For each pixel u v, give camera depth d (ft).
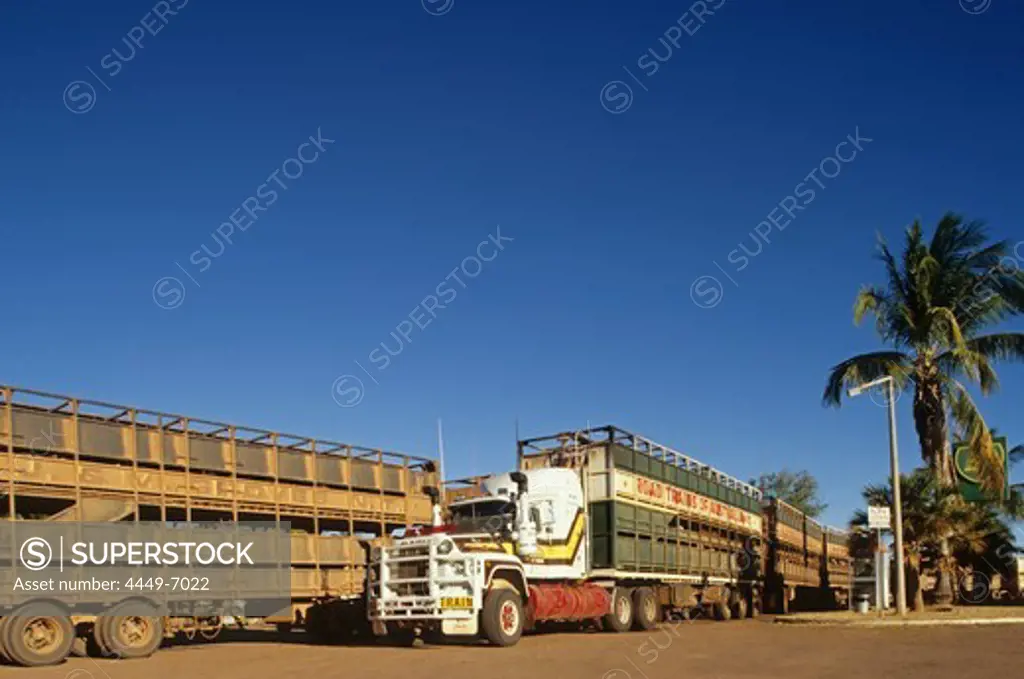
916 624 84.43
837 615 96.58
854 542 126.21
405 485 84.64
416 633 69.82
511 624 65.26
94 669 52.24
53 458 58.59
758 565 123.75
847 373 106.73
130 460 62.69
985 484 104.68
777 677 45.70
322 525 81.76
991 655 56.44
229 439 69.46
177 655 60.95
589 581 79.92
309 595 72.08
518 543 69.87
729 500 114.32
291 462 74.13
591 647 63.36
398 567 66.59
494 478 77.51
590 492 83.41
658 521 91.86
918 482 105.29
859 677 45.70
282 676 47.44
